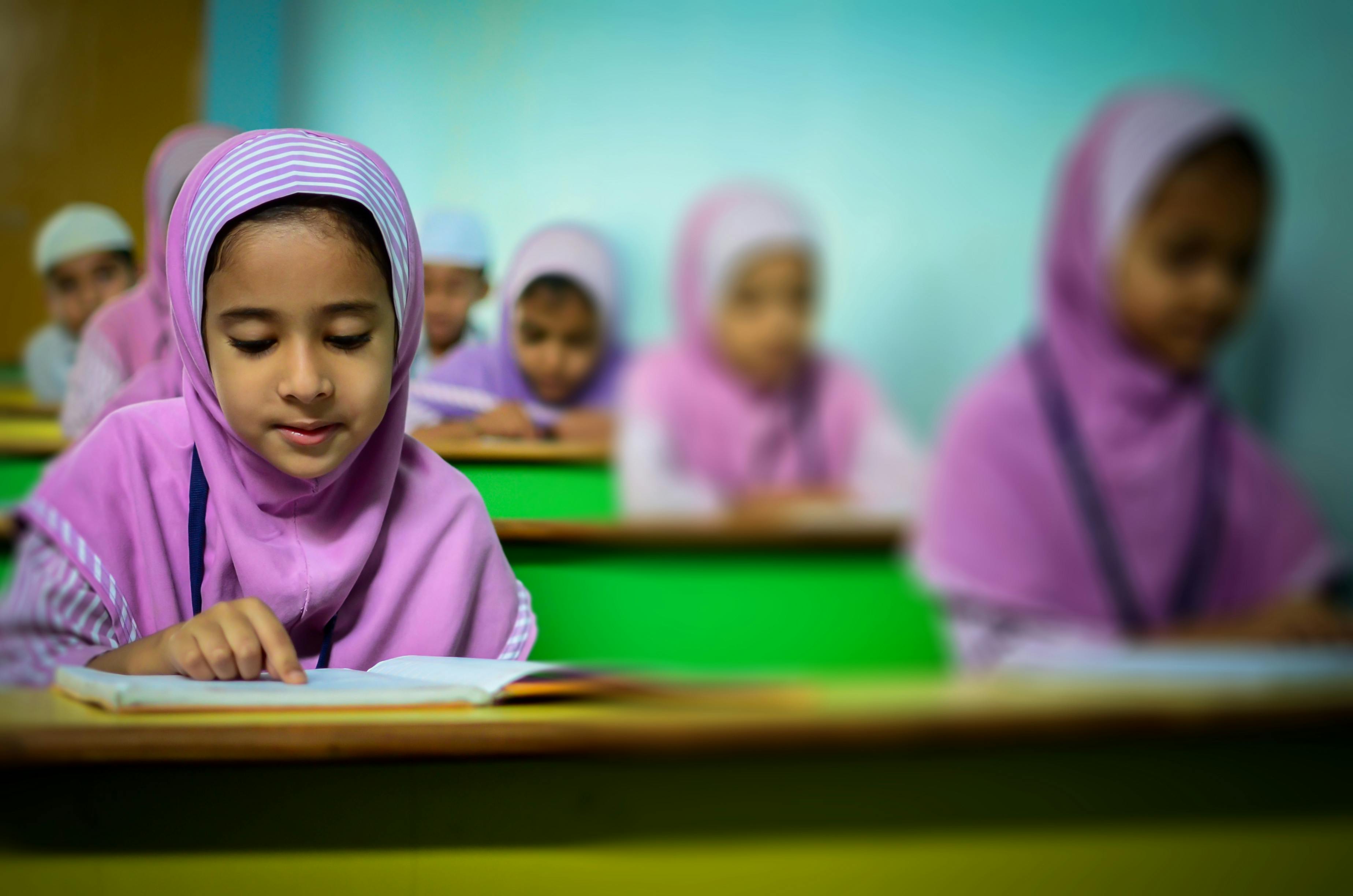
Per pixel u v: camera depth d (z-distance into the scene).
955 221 1.29
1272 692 0.89
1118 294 1.23
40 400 1.59
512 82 1.26
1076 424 1.21
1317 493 1.19
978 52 1.28
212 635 0.66
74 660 0.79
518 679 0.69
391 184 0.87
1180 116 1.22
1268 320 1.22
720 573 1.16
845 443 1.28
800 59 1.30
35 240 1.57
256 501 0.86
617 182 1.28
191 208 0.82
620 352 1.29
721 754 0.71
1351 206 1.21
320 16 1.29
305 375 0.75
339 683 0.65
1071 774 0.73
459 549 0.94
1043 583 1.16
